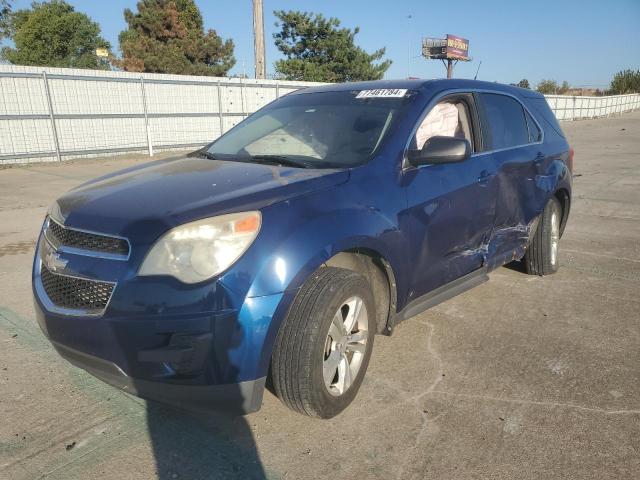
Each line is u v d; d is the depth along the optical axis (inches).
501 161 165.5
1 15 1320.1
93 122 645.3
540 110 204.2
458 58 1683.1
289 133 147.0
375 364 137.0
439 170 140.1
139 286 92.7
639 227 297.3
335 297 104.0
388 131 135.0
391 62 1387.8
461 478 95.7
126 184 118.4
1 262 222.4
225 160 140.9
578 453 102.4
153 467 98.1
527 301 181.5
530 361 138.8
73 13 1674.5
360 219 112.4
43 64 1615.4
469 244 152.8
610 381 129.0
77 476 95.4
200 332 91.7
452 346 147.3
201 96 743.7
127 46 1428.4
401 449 103.5
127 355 93.7
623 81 2709.2
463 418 113.6
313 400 104.0
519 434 108.1
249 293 93.7
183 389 93.7
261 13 770.8
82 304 98.9
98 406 117.0
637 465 99.1
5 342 146.3
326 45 1291.8
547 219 198.7
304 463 99.6
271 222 99.6
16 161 587.5
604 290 193.0
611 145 809.5
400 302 129.0
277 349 102.4
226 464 99.2
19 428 109.0
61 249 104.3
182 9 1560.0
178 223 95.1
